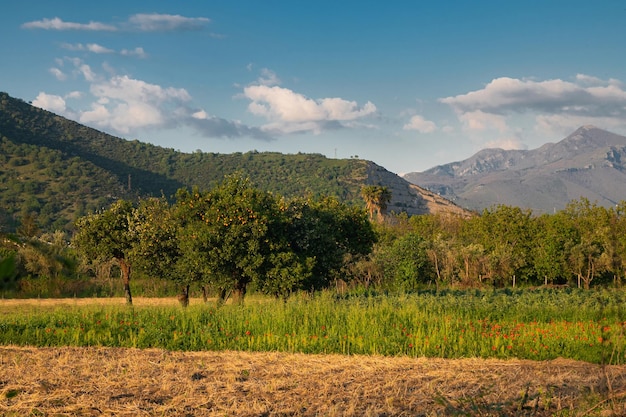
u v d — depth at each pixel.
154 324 18.33
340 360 13.93
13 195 131.00
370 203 74.44
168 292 44.19
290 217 28.77
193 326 18.14
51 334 17.31
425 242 48.22
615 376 10.96
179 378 11.77
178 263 28.09
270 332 16.77
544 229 50.31
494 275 46.53
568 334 16.02
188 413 9.21
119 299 37.94
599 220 48.03
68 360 13.84
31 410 9.24
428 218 67.00
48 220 114.06
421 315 18.83
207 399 10.03
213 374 12.24
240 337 16.80
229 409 9.33
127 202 33.75
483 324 18.30
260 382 11.35
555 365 12.88
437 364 13.39
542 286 45.94
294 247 29.16
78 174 158.00
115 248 32.78
